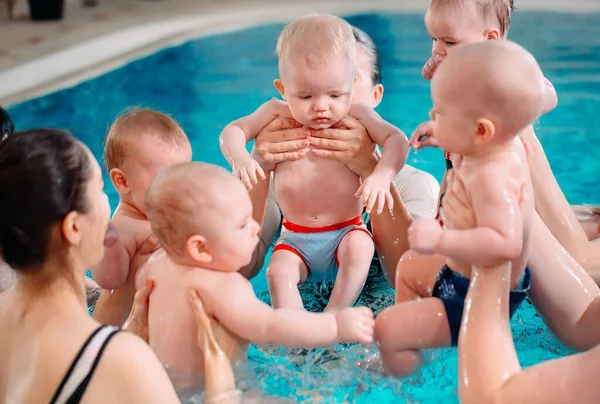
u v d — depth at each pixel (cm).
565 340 238
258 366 236
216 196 213
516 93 198
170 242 219
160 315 224
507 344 201
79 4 925
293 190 276
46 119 534
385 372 231
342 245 273
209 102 588
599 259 276
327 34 259
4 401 185
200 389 224
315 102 263
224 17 819
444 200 224
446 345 224
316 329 217
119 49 681
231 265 221
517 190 208
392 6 845
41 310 185
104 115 546
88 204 186
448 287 223
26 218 177
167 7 901
